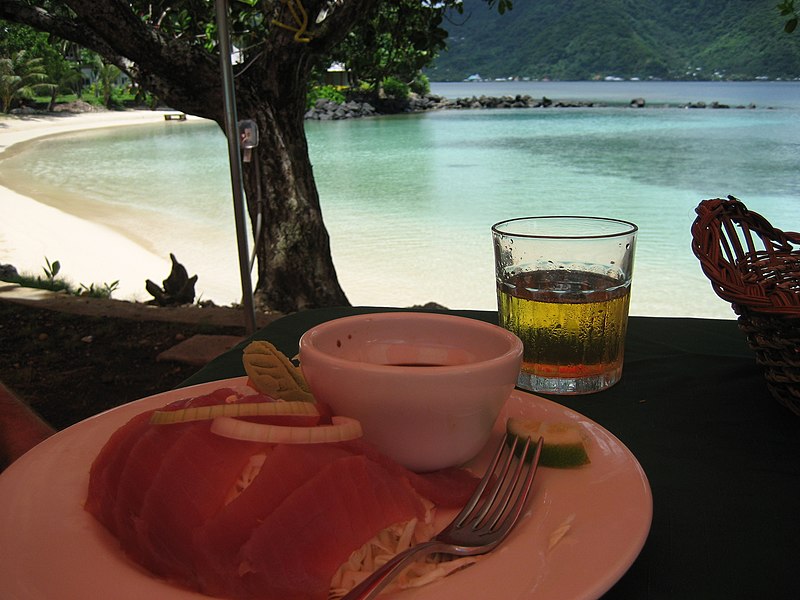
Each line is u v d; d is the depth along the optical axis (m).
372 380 0.59
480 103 44.81
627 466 0.61
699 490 0.67
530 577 0.46
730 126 26.69
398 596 0.45
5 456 0.73
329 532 0.47
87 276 7.48
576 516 0.53
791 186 13.13
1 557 0.48
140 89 4.07
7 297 4.06
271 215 4.06
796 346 0.76
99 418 0.71
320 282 4.13
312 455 0.51
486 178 15.10
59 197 13.32
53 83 39.94
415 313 0.73
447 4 4.40
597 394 0.93
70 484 0.59
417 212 11.42
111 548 0.50
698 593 0.52
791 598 0.51
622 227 0.96
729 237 1.02
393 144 22.50
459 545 0.51
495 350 0.67
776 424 0.82
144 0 4.10
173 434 0.53
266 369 0.71
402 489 0.53
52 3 4.46
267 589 0.45
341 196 13.12
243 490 0.49
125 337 3.42
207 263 8.27
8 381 2.90
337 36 3.62
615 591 0.52
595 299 0.89
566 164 17.08
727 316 5.82
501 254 0.96
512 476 0.60
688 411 0.87
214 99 3.63
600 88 73.38
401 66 4.85
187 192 14.09
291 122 3.96
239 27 4.00
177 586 0.47
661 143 21.22
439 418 0.60
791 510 0.63
